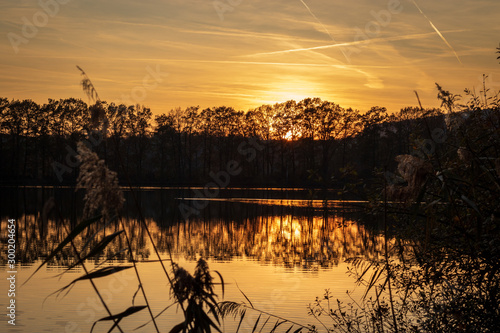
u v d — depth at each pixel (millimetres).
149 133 97875
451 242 5637
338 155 93062
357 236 26984
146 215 43719
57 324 11438
